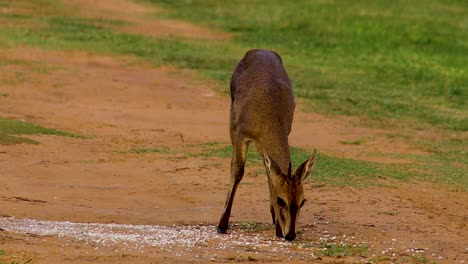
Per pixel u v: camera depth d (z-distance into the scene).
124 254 10.34
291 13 45.38
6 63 30.22
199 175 16.77
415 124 24.94
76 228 11.83
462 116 26.44
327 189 15.80
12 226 11.64
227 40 39.09
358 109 26.66
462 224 13.69
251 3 48.50
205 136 21.66
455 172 18.50
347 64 34.94
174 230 12.23
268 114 12.16
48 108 24.28
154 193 15.32
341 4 48.00
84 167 17.17
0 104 24.09
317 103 27.23
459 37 41.28
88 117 23.50
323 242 11.75
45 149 18.75
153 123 23.30
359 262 10.70
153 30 40.12
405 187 16.59
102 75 29.77
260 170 17.17
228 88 29.12
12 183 15.37
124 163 17.75
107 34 37.94
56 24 39.25
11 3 43.69
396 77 32.72
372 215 13.88
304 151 19.48
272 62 13.00
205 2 48.59
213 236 11.86
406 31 41.41
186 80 30.02
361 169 17.81
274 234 12.18
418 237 12.47
